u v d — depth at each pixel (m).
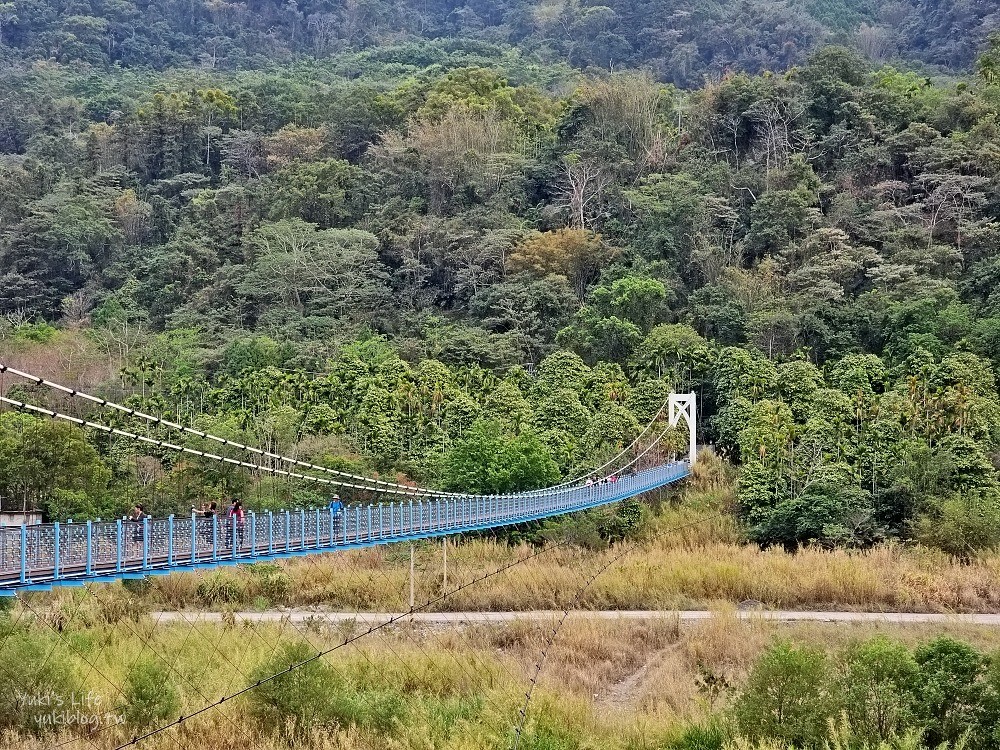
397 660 41.22
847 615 53.44
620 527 72.06
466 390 85.62
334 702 33.94
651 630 48.56
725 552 65.88
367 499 68.69
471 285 110.81
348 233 114.25
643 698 38.88
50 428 60.38
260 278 110.69
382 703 34.78
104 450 69.88
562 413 82.81
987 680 33.44
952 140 120.31
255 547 34.03
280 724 33.12
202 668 37.69
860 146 122.56
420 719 33.88
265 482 66.81
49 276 118.75
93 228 121.56
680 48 194.38
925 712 32.41
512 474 71.12
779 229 111.19
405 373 85.75
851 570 59.47
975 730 32.06
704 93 135.38
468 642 46.16
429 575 59.06
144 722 32.53
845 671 34.91
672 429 83.50
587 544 69.12
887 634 47.94
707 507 75.50
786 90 131.25
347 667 39.28
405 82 161.00
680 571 59.50
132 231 126.50
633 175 125.81
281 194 125.00
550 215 120.56
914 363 85.81
